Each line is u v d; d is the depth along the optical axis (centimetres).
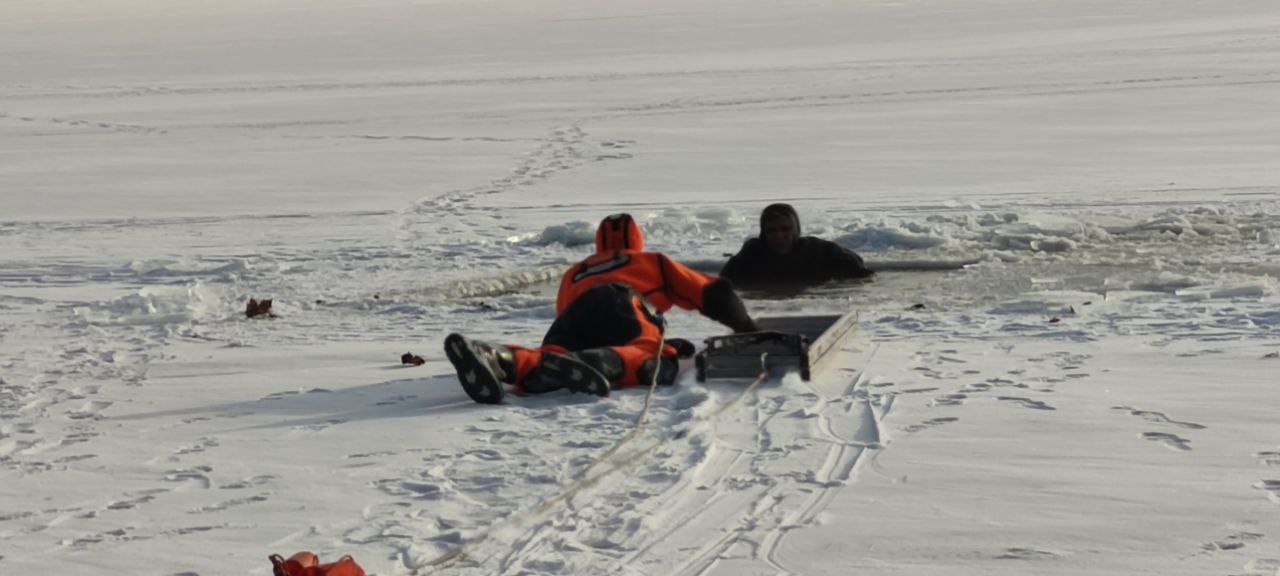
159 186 2497
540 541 516
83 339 1066
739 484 584
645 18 10450
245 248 1653
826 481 582
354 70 6081
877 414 698
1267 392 714
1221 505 533
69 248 1727
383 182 2412
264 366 919
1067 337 889
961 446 631
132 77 6222
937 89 3809
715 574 475
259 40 9419
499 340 981
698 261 1343
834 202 1859
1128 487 561
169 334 1068
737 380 791
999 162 2275
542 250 1497
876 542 502
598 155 2667
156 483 630
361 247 1591
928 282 1186
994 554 486
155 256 1614
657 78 4722
